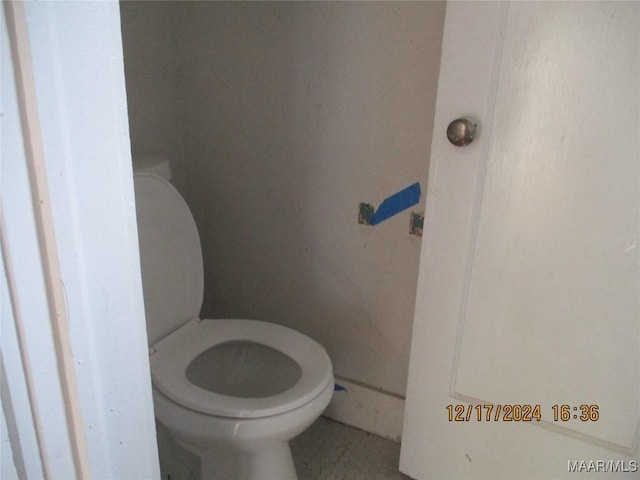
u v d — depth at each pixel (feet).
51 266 1.53
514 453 4.04
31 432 1.64
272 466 3.92
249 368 4.46
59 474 1.76
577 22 2.98
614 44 2.93
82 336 1.70
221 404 3.41
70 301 1.63
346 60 4.27
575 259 3.38
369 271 4.77
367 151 4.43
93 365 1.77
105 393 1.86
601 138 3.10
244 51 4.65
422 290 3.93
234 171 5.09
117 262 1.77
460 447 4.23
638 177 3.08
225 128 4.98
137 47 4.47
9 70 1.34
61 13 1.43
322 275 5.02
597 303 3.40
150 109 4.73
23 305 1.50
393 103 4.21
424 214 4.13
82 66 1.52
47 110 1.44
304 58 4.43
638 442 3.57
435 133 3.51
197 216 5.43
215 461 3.89
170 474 4.36
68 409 1.72
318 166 4.68
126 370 1.92
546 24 3.04
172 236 4.16
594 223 3.26
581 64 3.03
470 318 3.83
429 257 3.81
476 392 4.00
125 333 1.88
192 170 5.28
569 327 3.53
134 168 3.92
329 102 4.45
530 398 3.83
